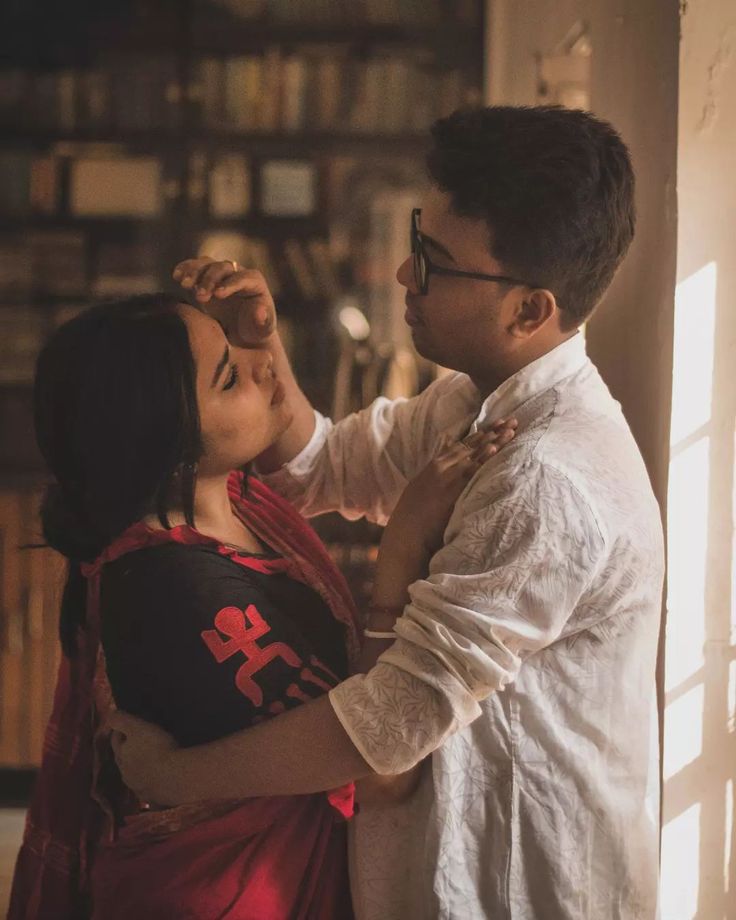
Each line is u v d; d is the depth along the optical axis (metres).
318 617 1.44
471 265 1.33
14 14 4.39
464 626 1.21
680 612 1.62
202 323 1.36
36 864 1.55
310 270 4.45
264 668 1.30
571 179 1.29
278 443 1.72
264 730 1.24
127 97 4.42
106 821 1.47
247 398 1.37
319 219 4.44
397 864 1.36
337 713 1.22
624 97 1.88
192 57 4.43
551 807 1.30
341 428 1.75
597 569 1.25
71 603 1.47
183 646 1.29
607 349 1.93
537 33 2.77
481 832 1.32
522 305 1.34
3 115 4.41
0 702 4.14
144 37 4.42
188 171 4.43
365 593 4.34
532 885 1.31
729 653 1.63
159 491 1.33
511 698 1.31
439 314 1.36
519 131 1.31
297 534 1.54
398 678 1.22
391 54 4.41
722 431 1.62
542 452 1.27
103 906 1.38
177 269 1.59
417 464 1.69
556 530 1.23
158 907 1.32
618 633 1.32
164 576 1.31
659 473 1.64
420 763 1.34
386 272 4.43
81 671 1.49
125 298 1.41
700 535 1.62
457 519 1.30
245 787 1.25
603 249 1.33
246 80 4.43
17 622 4.16
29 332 4.39
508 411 1.37
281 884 1.34
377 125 4.42
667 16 1.64
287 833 1.35
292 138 4.41
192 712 1.29
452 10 4.40
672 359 1.61
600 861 1.32
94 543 1.39
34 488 4.25
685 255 1.60
